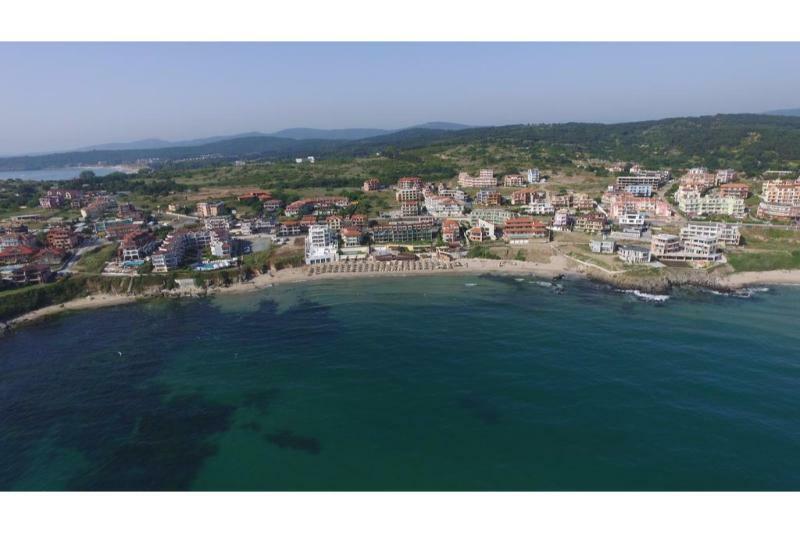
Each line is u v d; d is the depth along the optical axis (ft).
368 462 223.10
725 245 545.85
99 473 222.48
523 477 209.26
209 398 284.20
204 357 338.54
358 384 292.40
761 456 216.74
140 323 414.00
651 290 456.45
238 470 220.84
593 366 302.45
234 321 409.49
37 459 234.38
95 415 270.87
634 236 598.34
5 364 338.13
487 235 643.04
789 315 381.81
